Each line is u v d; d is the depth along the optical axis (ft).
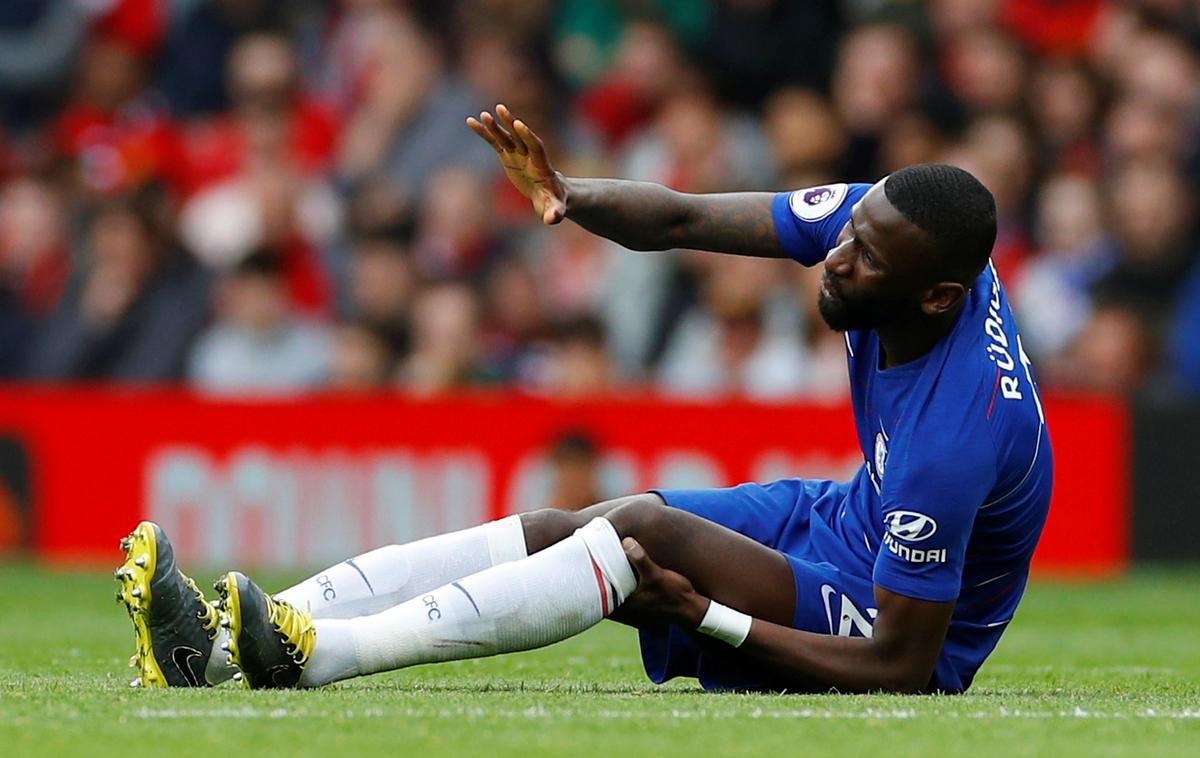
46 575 124.26
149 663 46.60
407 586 48.98
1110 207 144.97
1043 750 37.58
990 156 148.05
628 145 155.53
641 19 158.30
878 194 45.70
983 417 45.52
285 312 142.72
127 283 145.79
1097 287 142.51
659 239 52.60
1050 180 150.00
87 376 146.10
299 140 155.33
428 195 147.33
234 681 48.65
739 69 156.46
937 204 44.80
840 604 48.32
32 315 150.71
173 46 164.04
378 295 142.20
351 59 158.20
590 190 51.62
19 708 42.01
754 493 51.72
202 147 157.58
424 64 153.79
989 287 48.32
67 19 163.53
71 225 153.48
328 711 41.45
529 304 142.31
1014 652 76.48
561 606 47.01
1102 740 39.37
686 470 126.21
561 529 50.06
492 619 46.80
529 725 39.81
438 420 127.34
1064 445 129.18
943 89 151.74
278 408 128.98
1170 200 143.95
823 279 47.01
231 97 161.27
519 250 146.92
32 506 131.85
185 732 38.29
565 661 65.46
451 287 139.85
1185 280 142.92
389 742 37.24
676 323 141.90
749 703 44.52
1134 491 129.29
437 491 127.13
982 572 49.11
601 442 126.52
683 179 150.10
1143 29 154.51
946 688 49.49
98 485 131.23
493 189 149.89
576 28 160.35
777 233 52.34
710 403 126.31
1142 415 129.49
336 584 48.65
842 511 50.37
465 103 152.56
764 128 156.15
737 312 136.26
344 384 140.26
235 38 162.20
